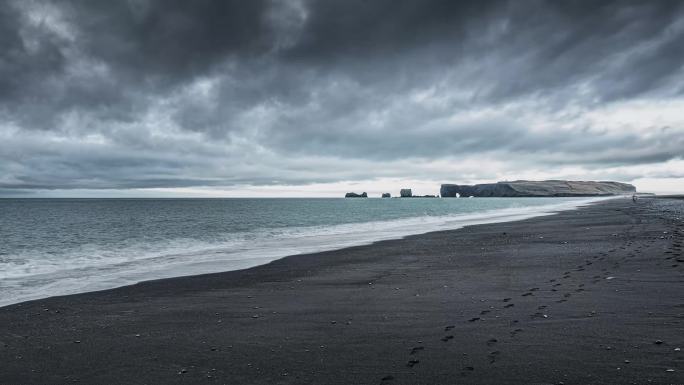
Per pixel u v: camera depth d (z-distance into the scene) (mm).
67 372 5668
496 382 4742
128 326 7938
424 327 7094
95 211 87125
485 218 49188
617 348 5535
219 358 6012
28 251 23312
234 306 9375
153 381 5273
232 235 32219
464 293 9703
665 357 5137
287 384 5012
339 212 80625
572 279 10633
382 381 4961
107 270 15625
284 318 8164
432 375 5043
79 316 8852
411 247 20781
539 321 7016
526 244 19875
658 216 36969
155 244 26266
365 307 8797
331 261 16641
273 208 107188
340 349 6180
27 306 9891
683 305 7477
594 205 82688
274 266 15688
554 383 4621
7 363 6062
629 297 8297
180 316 8609
